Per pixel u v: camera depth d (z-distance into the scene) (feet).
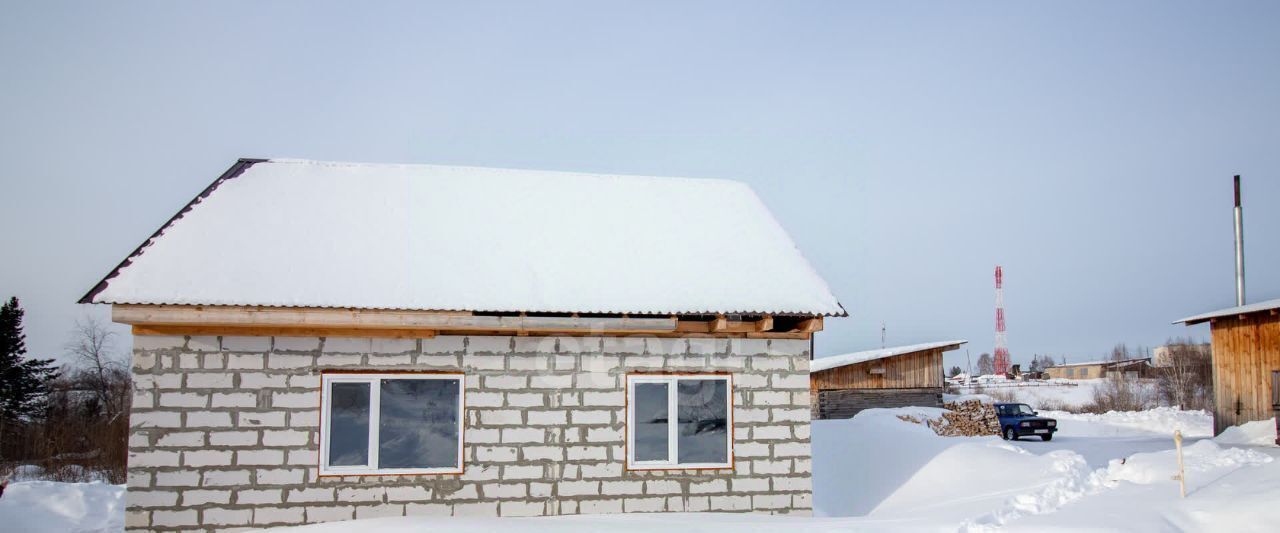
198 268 31.99
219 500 30.91
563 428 33.50
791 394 35.42
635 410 34.24
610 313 33.19
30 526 37.47
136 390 30.86
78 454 82.12
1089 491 35.19
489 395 33.12
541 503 33.01
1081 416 115.24
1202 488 31.81
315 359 32.01
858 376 103.96
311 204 37.83
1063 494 34.37
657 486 33.96
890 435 51.29
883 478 45.06
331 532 28.81
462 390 32.94
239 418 31.30
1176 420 104.32
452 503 32.45
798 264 38.55
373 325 31.53
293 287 31.73
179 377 31.12
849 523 30.37
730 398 34.99
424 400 32.81
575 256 36.88
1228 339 77.25
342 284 32.40
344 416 32.12
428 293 32.55
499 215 39.55
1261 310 71.87
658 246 38.73
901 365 105.40
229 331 31.50
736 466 34.65
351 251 34.78
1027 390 198.08
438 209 39.29
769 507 34.68
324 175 40.65
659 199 43.37
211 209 35.94
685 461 34.40
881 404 103.96
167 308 29.99
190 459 30.89
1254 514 26.78
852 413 102.89
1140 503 30.73
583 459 33.50
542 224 39.27
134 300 29.68
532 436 33.24
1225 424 76.89
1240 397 75.46
